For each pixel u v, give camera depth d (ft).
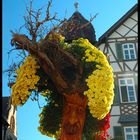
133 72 58.29
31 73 25.89
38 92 27.32
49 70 25.84
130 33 61.16
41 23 25.77
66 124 26.27
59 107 29.09
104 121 28.78
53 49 25.94
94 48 27.43
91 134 28.53
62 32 26.43
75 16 68.33
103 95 24.79
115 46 60.49
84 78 26.18
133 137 53.88
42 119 29.58
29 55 26.45
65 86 26.17
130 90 57.36
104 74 25.70
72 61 26.04
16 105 25.63
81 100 26.27
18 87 25.53
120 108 55.93
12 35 25.66
